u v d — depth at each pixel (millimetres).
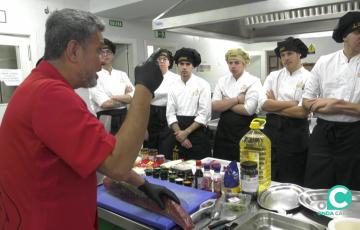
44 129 733
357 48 1642
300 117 2096
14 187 802
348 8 1660
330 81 1777
